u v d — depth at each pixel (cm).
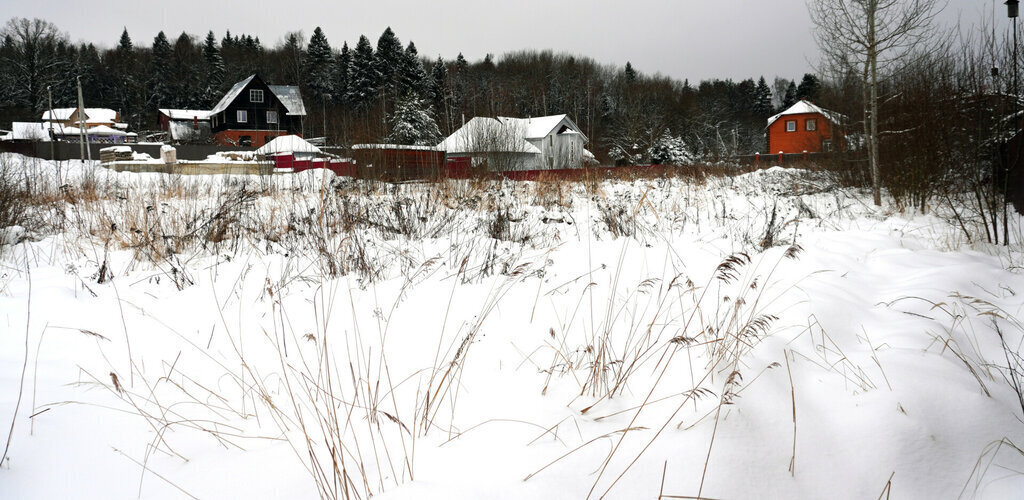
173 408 273
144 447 238
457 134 2627
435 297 425
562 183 1423
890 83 1226
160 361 328
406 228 709
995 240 664
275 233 678
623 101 6278
